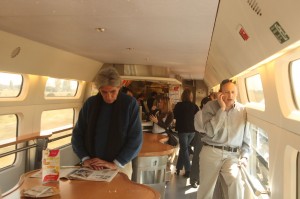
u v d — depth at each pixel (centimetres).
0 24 290
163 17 254
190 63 627
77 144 221
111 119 211
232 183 293
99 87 202
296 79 198
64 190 165
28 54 387
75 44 404
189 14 242
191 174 494
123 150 212
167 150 337
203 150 317
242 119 303
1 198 149
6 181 409
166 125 484
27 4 226
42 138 449
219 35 288
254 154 364
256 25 181
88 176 189
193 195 454
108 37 352
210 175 309
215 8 221
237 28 219
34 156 458
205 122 307
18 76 419
